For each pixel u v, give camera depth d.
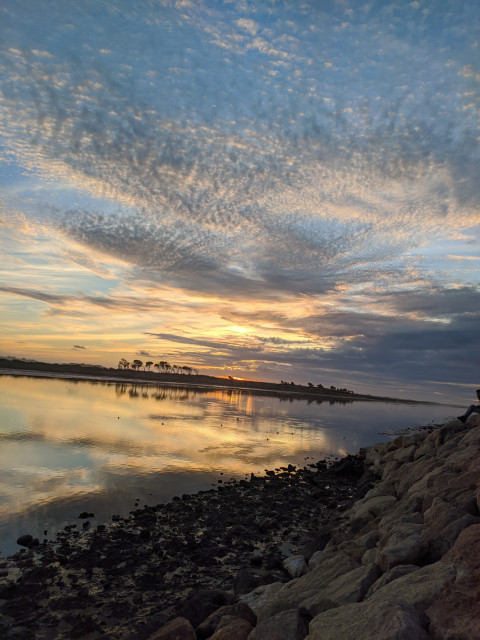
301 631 5.64
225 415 50.22
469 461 10.30
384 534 8.06
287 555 11.94
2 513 13.20
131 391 82.88
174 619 7.43
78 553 10.95
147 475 19.23
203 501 16.38
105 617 8.26
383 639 4.17
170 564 10.82
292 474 23.08
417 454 18.34
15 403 42.03
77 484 16.83
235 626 6.41
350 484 22.61
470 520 6.86
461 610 4.34
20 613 8.23
